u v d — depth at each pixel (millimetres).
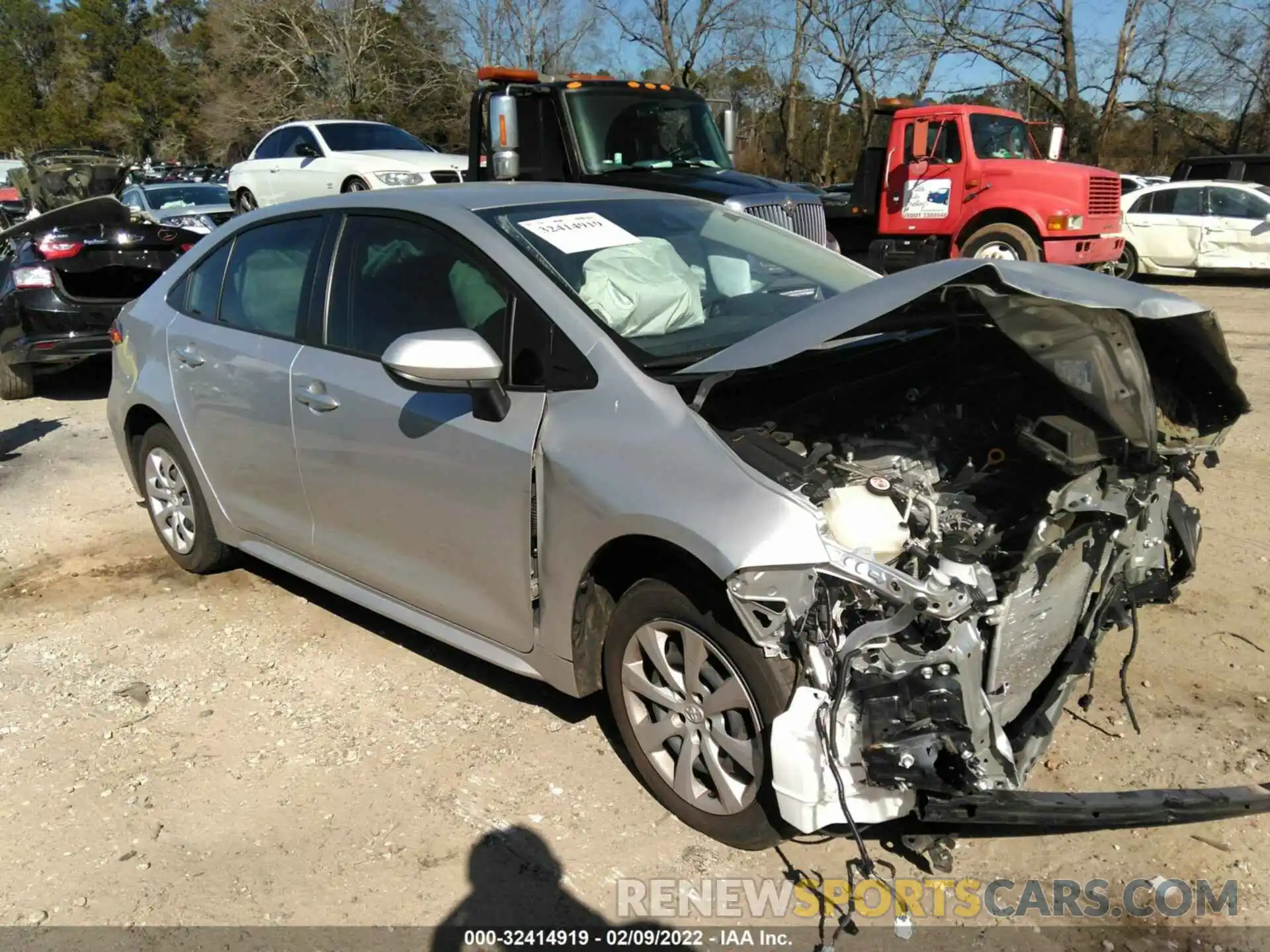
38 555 5070
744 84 34000
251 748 3363
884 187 12961
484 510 3092
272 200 14984
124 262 8062
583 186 3982
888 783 2357
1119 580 3109
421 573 3426
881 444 2959
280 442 3807
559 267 3152
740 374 2879
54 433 7430
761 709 2574
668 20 30672
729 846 2818
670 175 8977
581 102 8984
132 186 17703
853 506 2549
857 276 3934
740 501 2490
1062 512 2514
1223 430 3279
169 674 3857
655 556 2785
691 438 2670
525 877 2738
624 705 2973
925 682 2338
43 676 3861
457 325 3227
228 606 4453
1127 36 24766
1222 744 3195
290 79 40375
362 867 2791
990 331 3074
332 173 13734
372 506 3500
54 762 3307
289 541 4008
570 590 2908
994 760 2436
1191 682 3547
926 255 12648
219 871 2789
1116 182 12570
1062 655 2955
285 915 2627
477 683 3727
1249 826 2887
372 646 4039
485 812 3002
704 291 3420
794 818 2479
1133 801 2479
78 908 2660
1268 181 16625
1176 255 14977
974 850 2814
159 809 3055
